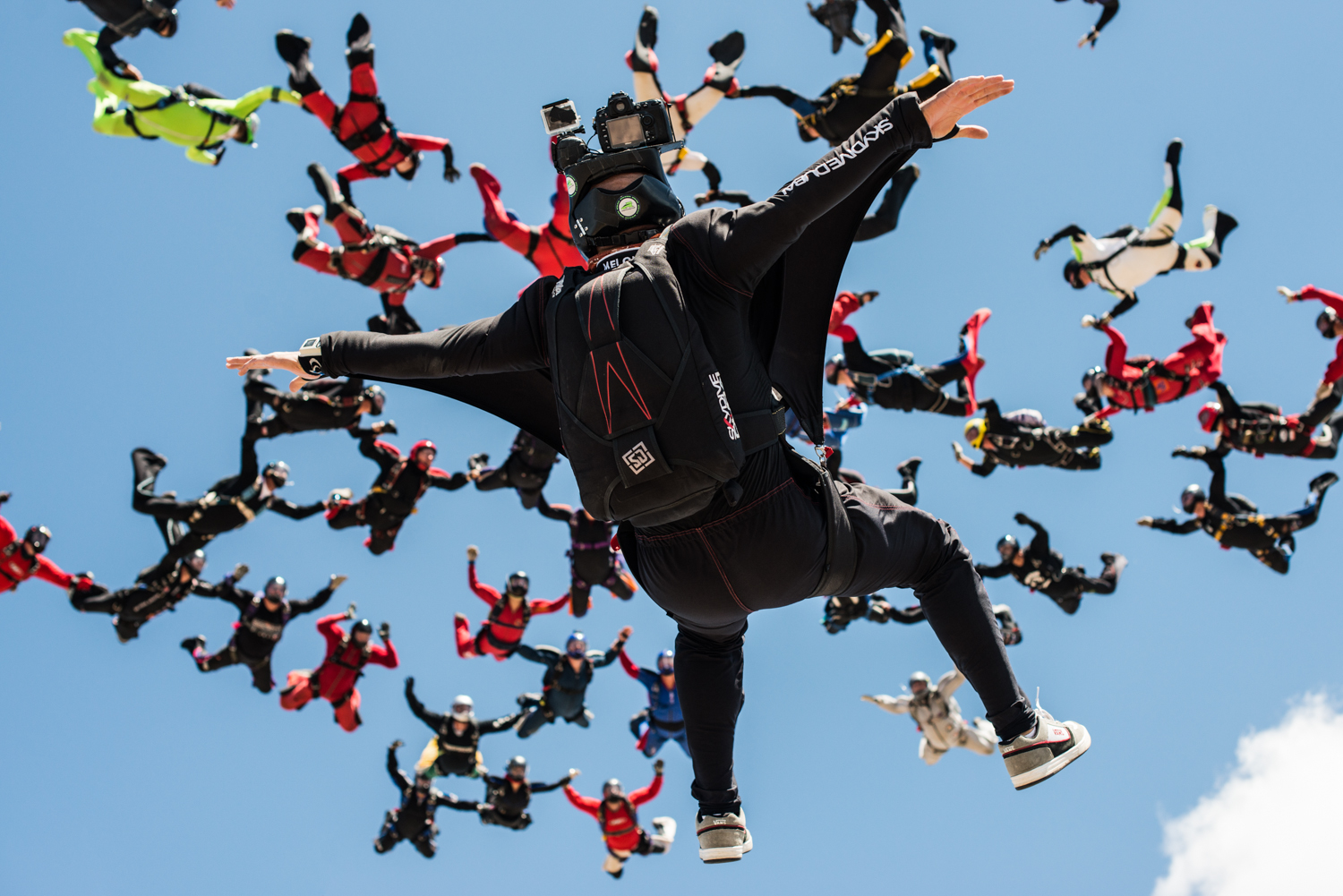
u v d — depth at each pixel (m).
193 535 14.45
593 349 2.69
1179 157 13.48
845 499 3.12
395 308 13.55
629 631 16.44
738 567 2.85
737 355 2.77
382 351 3.15
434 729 16.52
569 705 16.23
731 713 3.36
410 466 14.78
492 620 16.02
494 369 3.06
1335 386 14.34
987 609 3.13
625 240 2.99
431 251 13.05
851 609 15.87
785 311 3.12
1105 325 14.15
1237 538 15.19
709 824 3.27
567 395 2.74
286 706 16.02
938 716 15.85
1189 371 14.12
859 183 2.65
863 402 14.13
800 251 3.07
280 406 14.10
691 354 2.66
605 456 2.70
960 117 2.65
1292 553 15.59
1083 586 15.76
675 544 2.89
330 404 14.12
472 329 3.07
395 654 16.33
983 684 3.05
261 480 14.42
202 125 12.05
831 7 11.73
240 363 3.22
